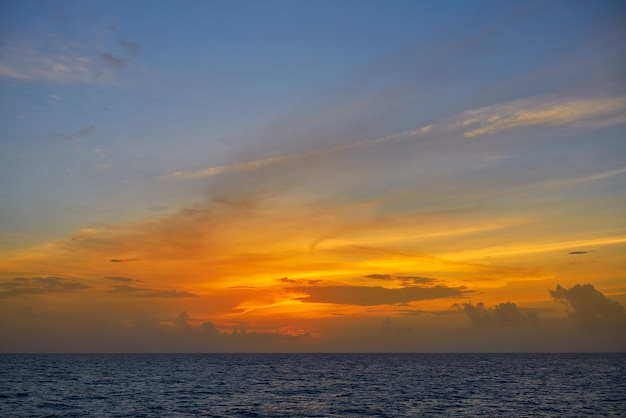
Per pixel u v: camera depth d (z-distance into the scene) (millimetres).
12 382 90812
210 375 122000
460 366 174375
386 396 70438
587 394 71250
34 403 59625
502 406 58469
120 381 97250
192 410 55469
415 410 55656
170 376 115812
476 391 76812
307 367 173375
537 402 62031
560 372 128875
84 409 54906
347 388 84312
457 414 52469
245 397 69750
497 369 149375
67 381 95562
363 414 53000
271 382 98750
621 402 61875
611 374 118875
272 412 54562
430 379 105562
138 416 50531
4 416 49594
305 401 64812
